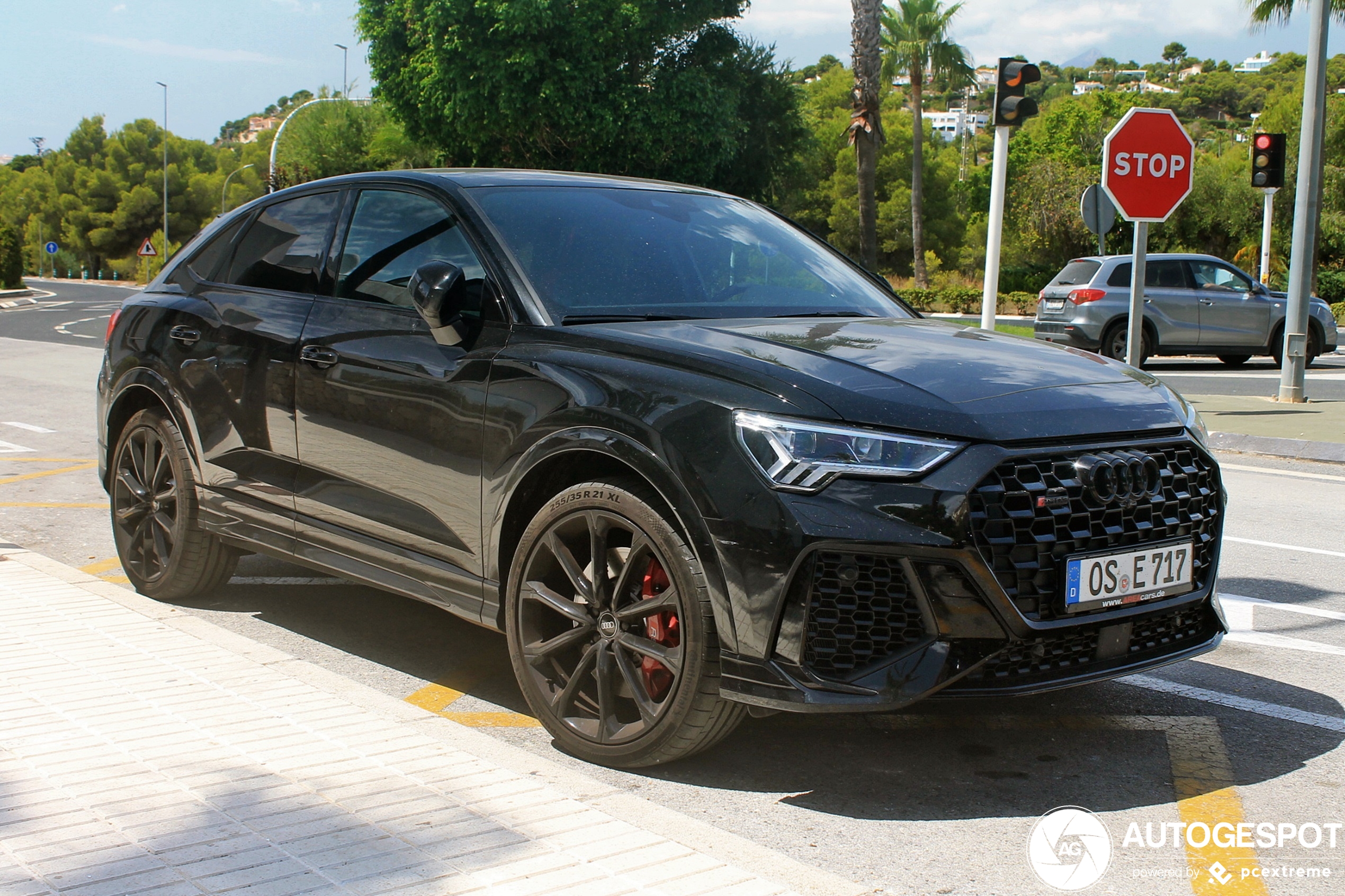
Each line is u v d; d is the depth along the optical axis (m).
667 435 2.99
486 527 3.46
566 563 3.24
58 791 2.69
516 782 2.81
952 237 73.31
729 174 35.31
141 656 3.77
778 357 3.12
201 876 2.27
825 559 2.80
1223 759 3.36
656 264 3.91
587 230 3.93
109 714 3.22
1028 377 3.17
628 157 31.17
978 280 52.81
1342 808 3.03
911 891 2.55
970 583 2.79
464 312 3.64
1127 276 18.36
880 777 3.20
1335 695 3.96
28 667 3.63
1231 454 10.02
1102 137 65.31
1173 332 18.31
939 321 4.15
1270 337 18.59
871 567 2.79
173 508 4.78
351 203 4.34
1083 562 2.91
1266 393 14.35
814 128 69.44
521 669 3.36
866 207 31.08
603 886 2.28
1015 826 2.90
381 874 2.30
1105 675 2.99
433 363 3.64
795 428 2.86
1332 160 44.16
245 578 5.38
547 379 3.32
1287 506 7.55
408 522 3.74
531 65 28.66
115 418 5.02
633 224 4.08
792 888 2.39
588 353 3.32
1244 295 18.55
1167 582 3.11
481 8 28.58
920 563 2.77
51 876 2.26
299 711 3.27
